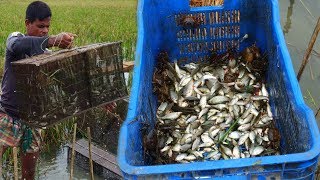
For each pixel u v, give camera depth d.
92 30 8.23
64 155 3.46
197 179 1.33
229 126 2.37
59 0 14.09
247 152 2.18
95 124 3.38
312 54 3.78
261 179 1.33
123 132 1.59
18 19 9.90
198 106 2.55
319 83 3.54
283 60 2.18
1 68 5.27
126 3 13.18
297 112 1.80
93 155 3.15
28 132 2.50
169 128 2.37
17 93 2.08
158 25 2.95
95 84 2.17
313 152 1.32
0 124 2.45
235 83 2.69
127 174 1.34
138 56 2.25
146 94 2.34
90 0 13.97
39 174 3.21
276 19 2.47
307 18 4.33
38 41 2.17
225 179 1.33
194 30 2.99
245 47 3.01
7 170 3.20
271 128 2.25
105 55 2.18
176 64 2.84
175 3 2.92
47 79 1.97
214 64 2.90
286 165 1.32
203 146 2.23
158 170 1.32
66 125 3.62
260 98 2.54
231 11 2.94
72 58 2.05
